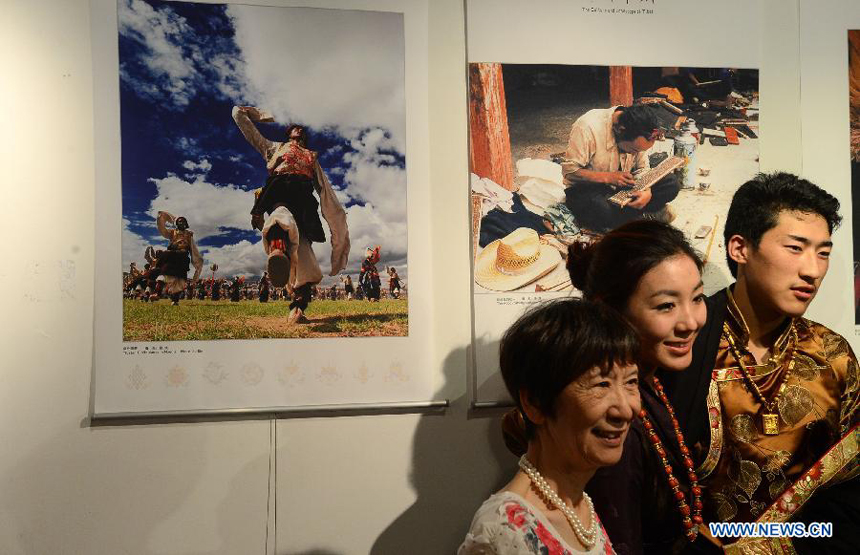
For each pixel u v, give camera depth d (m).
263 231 1.60
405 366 1.64
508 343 0.97
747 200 1.38
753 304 1.38
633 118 1.71
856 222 1.77
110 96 1.55
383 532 1.64
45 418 1.54
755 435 1.34
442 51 1.68
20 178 1.54
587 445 0.91
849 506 1.33
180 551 1.57
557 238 1.68
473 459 1.68
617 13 1.71
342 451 1.63
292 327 1.60
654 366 1.23
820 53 1.78
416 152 1.66
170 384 1.56
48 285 1.55
